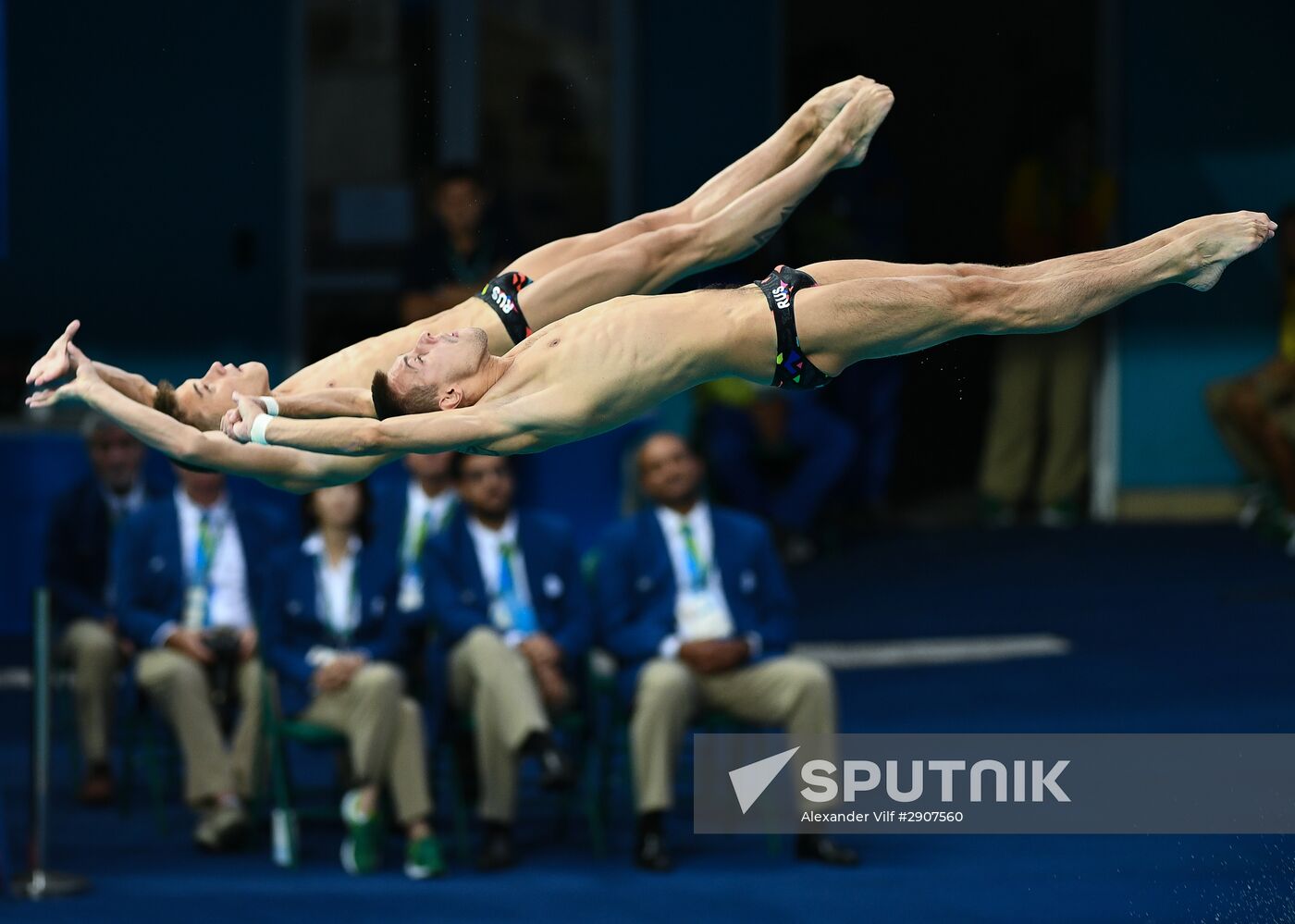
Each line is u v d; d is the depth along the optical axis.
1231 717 25.86
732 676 22.05
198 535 23.55
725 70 37.72
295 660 21.91
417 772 21.25
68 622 24.91
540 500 31.17
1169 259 11.56
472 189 28.39
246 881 20.72
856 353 11.70
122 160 36.66
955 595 33.81
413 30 37.00
